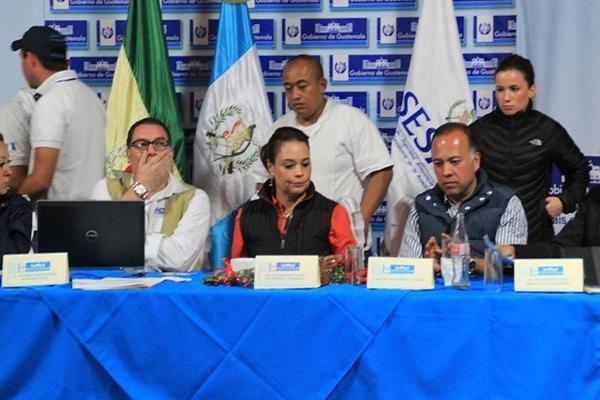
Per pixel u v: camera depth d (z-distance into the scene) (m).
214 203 6.62
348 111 6.20
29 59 6.38
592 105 6.61
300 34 6.96
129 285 4.12
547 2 6.65
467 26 6.80
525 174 5.78
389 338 3.85
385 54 6.89
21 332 4.04
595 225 4.82
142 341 3.98
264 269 4.05
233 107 6.61
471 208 4.73
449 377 3.81
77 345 4.03
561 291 3.88
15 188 6.62
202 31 6.99
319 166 6.13
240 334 3.92
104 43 7.05
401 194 6.51
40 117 6.23
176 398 3.97
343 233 4.71
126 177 5.57
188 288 4.05
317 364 3.89
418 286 3.98
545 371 3.75
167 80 6.64
